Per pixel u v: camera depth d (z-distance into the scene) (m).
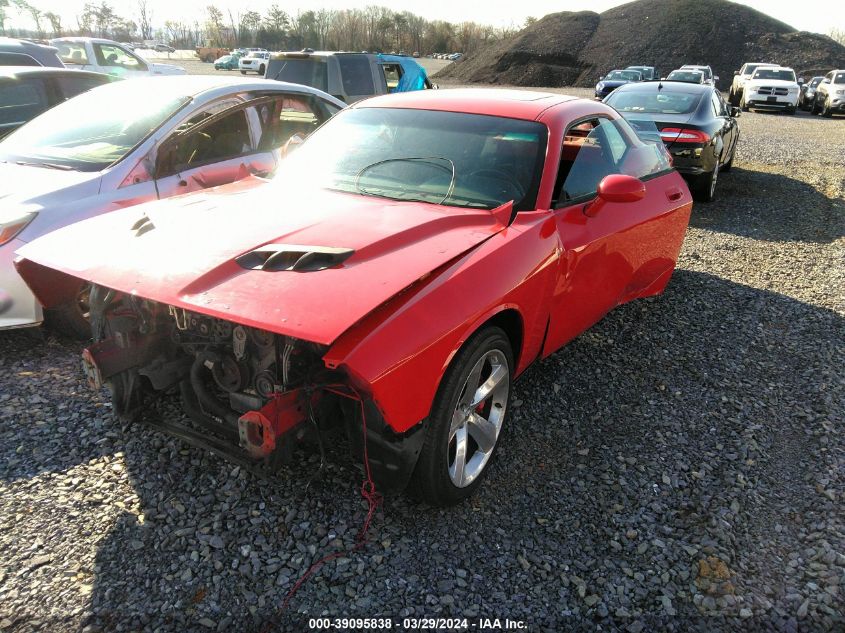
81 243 2.73
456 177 3.24
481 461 2.83
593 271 3.51
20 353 4.00
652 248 4.25
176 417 3.13
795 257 6.57
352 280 2.29
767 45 54.84
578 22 59.78
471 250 2.68
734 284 5.69
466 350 2.50
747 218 8.18
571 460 3.11
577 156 3.54
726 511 2.79
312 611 2.20
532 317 2.99
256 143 5.33
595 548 2.56
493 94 3.90
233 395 2.54
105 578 2.30
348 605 2.23
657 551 2.55
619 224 3.69
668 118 8.70
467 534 2.59
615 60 52.81
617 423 3.44
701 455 3.20
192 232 2.68
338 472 2.87
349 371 2.04
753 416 3.57
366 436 2.35
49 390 3.55
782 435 3.41
